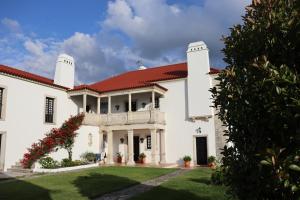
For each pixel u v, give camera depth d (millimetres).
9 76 20672
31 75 25656
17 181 14922
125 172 18172
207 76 24094
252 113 3777
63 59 26906
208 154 23625
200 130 24375
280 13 3836
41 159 20250
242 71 3961
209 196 10211
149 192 11141
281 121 3406
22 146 21156
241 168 3797
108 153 26328
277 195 3521
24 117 21562
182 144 25094
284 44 3699
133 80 30094
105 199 10359
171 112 26031
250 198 3682
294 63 3650
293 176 3156
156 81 27156
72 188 12406
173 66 32188
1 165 19484
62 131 22562
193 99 24375
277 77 3340
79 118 24312
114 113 26719
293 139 3283
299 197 3217
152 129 24406
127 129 25625
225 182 4023
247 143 3938
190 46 25172
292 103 3195
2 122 19844
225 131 4211
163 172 18188
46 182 14273
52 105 24656
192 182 13602
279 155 3242
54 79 26547
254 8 4391
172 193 10844
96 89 27281
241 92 3879
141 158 26109
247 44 4160
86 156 24594
